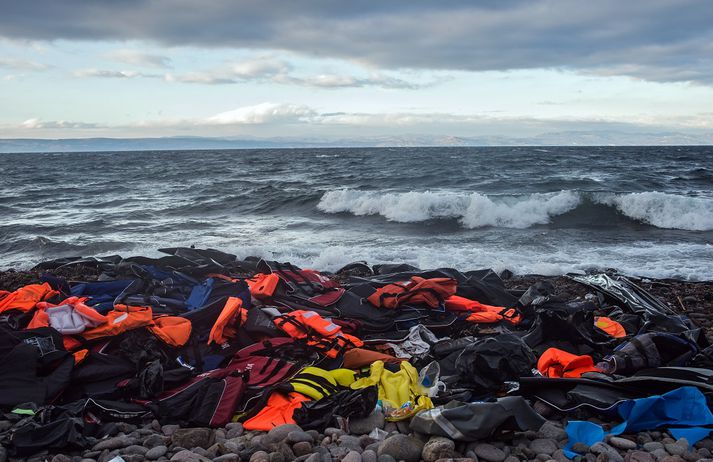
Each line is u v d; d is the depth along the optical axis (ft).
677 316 24.18
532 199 65.51
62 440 13.88
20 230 59.82
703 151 336.49
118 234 57.00
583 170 137.28
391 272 33.91
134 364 18.03
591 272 37.60
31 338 17.38
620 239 51.65
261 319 20.88
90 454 13.82
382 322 22.88
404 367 18.33
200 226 62.03
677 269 38.99
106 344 18.71
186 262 34.37
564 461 13.35
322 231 58.29
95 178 139.85
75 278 34.19
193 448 14.06
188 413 16.16
